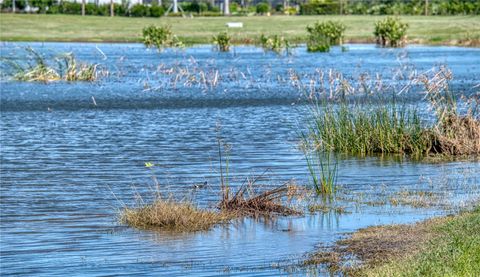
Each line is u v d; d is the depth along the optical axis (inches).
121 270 805.2
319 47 3946.9
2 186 1213.7
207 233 937.5
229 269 800.3
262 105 2102.6
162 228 963.3
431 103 1550.2
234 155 1450.5
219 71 2942.9
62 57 3142.2
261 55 3735.2
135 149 1520.7
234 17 6003.9
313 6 6328.7
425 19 5403.5
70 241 912.9
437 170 1293.1
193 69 2920.8
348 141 1470.2
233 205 1043.3
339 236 908.0
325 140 1488.7
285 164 1364.4
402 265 745.6
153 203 1044.5
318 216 1007.0
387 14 6043.3
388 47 4183.1
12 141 1610.5
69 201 1115.9
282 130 1718.8
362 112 1561.3
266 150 1493.6
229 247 876.6
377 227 935.7
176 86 2532.0
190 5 6894.7
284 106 2073.1
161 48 4151.1
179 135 1674.5
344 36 4643.2
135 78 2755.9
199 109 2053.4
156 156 1450.5
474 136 1430.9
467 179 1218.0
